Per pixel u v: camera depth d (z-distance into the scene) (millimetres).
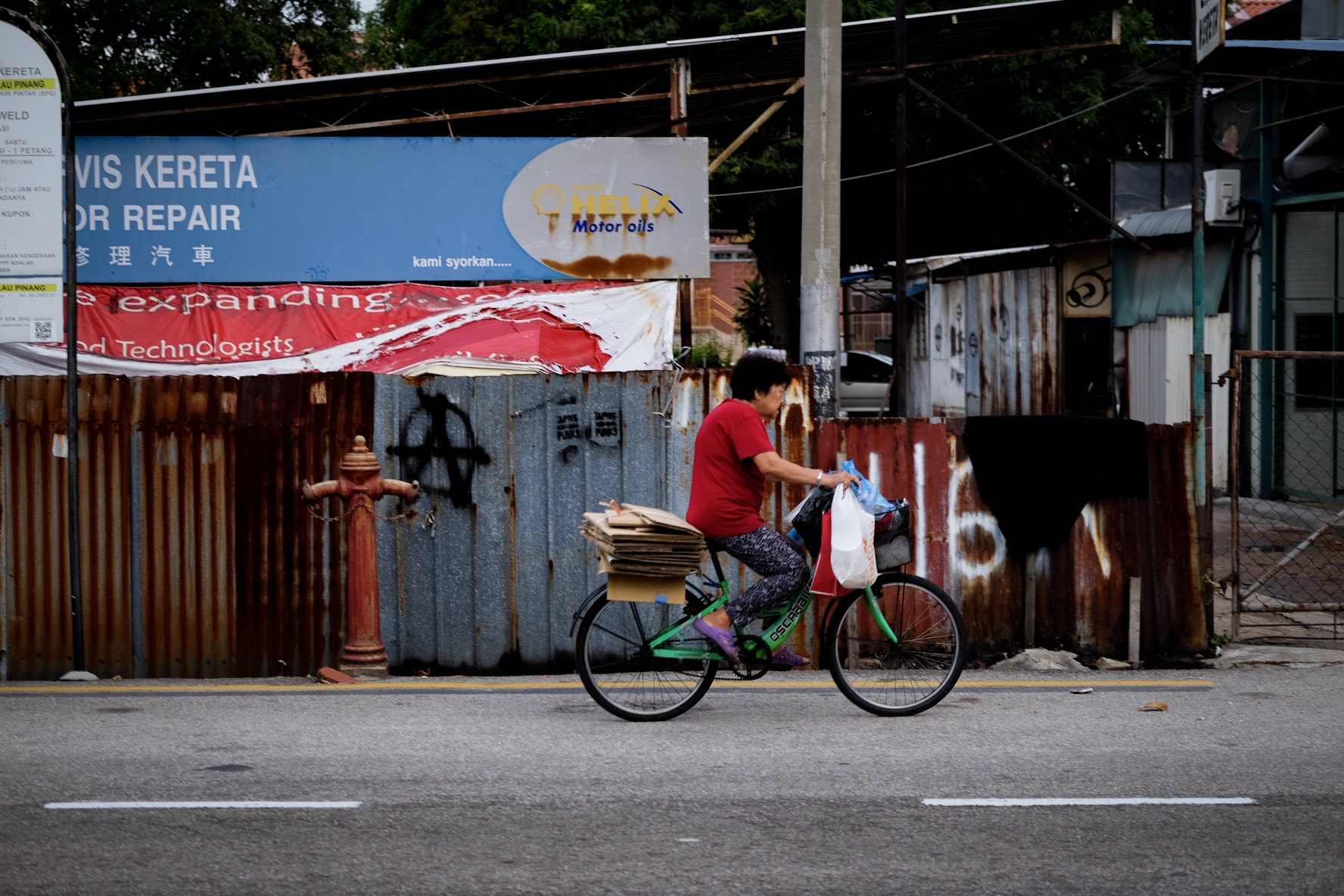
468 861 4477
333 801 5191
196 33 23641
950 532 7973
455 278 12398
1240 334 16141
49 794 5289
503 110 13344
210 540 7684
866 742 6113
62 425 7633
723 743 6113
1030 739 6180
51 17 22781
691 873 4348
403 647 7824
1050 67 22922
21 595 7648
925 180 24547
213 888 4223
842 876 4324
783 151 22906
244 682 7578
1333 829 4832
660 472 7820
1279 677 7637
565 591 7824
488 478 7789
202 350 11633
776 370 6551
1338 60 13742
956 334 24812
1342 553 11781
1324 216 15578
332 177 12234
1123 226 18469
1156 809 5066
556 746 6059
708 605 6594
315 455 7723
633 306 11945
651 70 13750
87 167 12016
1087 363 20109
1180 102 19734
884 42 14828
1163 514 8047
